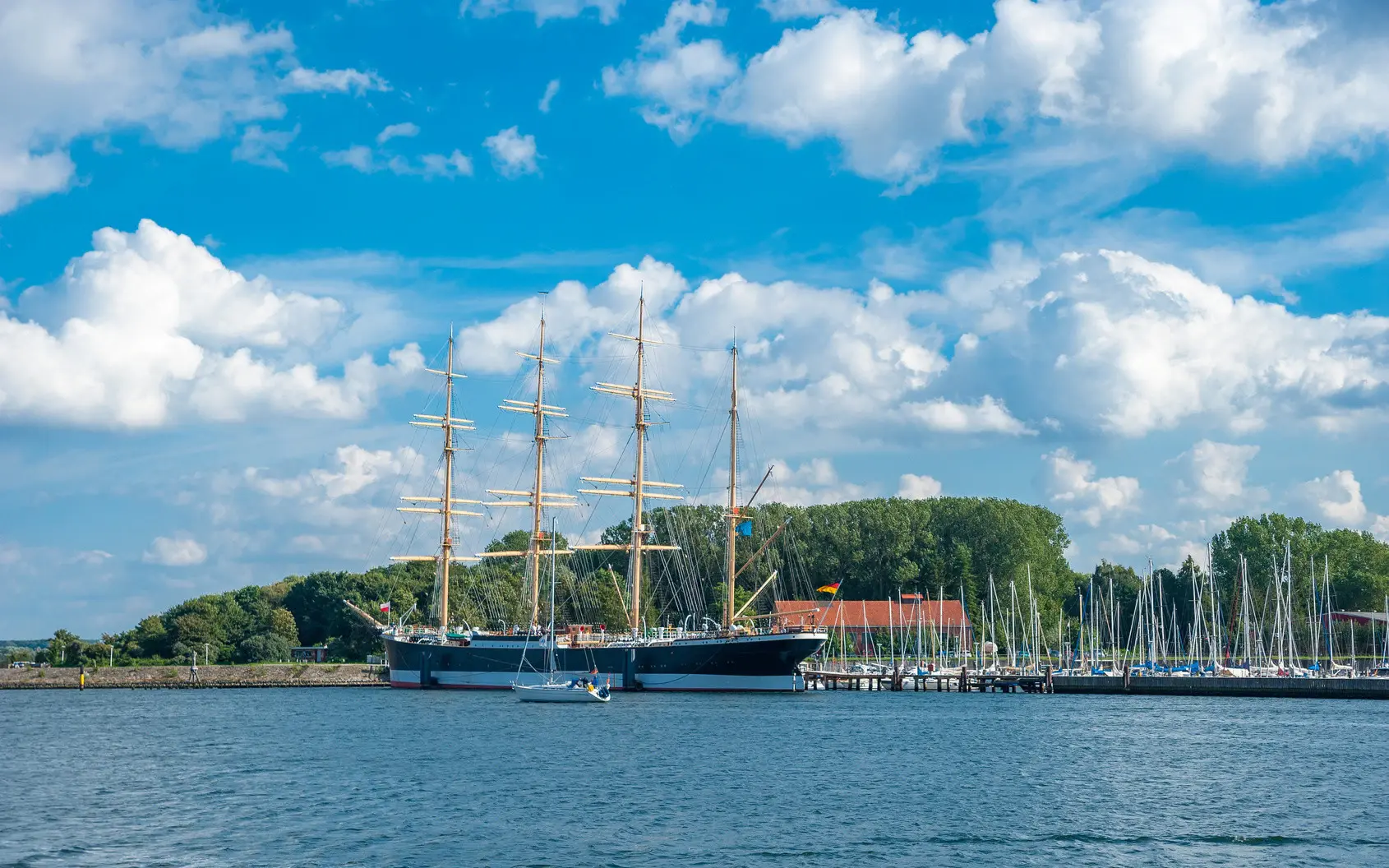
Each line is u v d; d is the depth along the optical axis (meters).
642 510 177.00
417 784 73.44
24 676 192.25
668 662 155.38
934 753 89.88
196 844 55.75
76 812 64.38
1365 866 52.16
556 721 117.62
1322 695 153.88
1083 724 115.56
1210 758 87.62
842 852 54.22
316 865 51.69
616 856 53.28
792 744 95.81
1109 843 56.44
